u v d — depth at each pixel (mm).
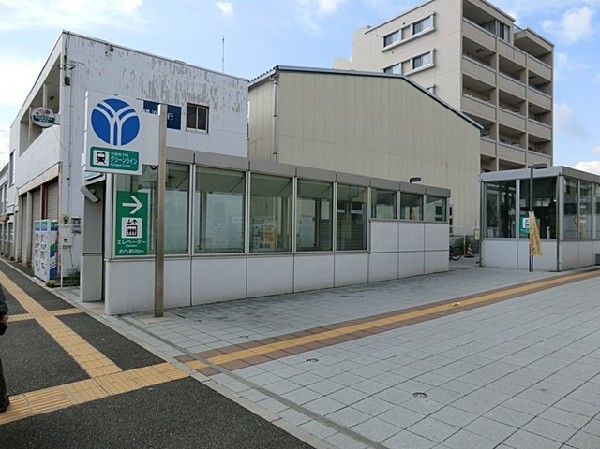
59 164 12891
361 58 39625
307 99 17875
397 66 36406
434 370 4918
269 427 3613
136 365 5160
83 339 6281
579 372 4793
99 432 3533
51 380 4672
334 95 18750
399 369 4965
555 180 14562
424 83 33906
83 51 13211
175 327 6977
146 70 14414
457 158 25141
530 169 14945
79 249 12703
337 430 3545
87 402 4109
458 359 5293
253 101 18234
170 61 14961
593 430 3465
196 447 3303
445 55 32750
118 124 7395
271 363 5227
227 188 9344
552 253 14508
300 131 17578
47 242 12711
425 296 9852
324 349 5781
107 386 4508
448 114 24641
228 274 9273
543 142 40344
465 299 9336
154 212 8305
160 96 14727
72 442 3375
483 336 6328
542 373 4773
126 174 7688
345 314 7961
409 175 21938
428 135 23203
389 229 12922
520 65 37000
